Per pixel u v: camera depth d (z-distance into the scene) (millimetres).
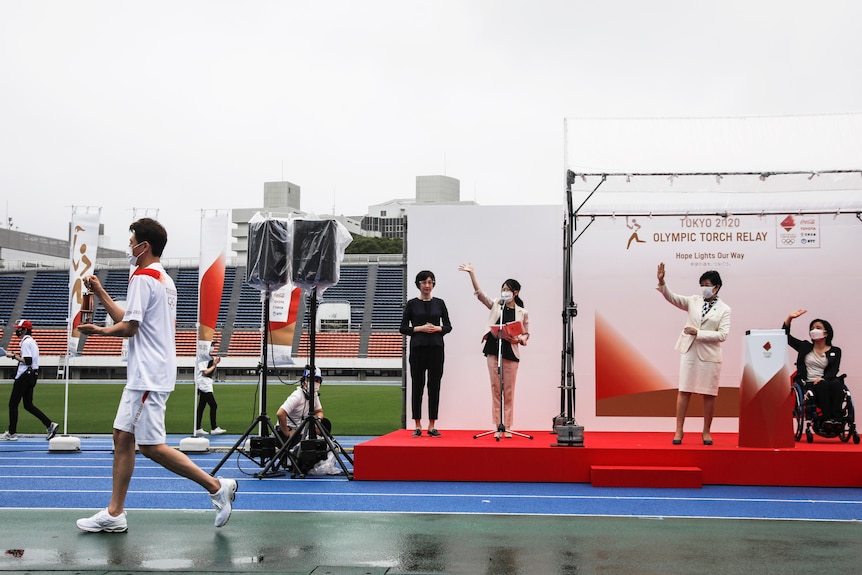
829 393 9312
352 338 42031
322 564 4836
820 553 5199
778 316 10555
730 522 6254
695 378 8859
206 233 12844
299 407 9445
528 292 10797
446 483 8312
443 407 10781
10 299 45125
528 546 5375
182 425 16484
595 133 9125
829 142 8930
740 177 8867
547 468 8406
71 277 12266
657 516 6496
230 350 41062
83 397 24078
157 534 5695
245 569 4695
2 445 12594
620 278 10773
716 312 8844
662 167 8750
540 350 10742
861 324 10422
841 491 7852
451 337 10820
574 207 9930
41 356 39000
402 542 5477
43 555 5020
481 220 10867
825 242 10531
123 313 5645
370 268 47969
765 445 8414
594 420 10711
